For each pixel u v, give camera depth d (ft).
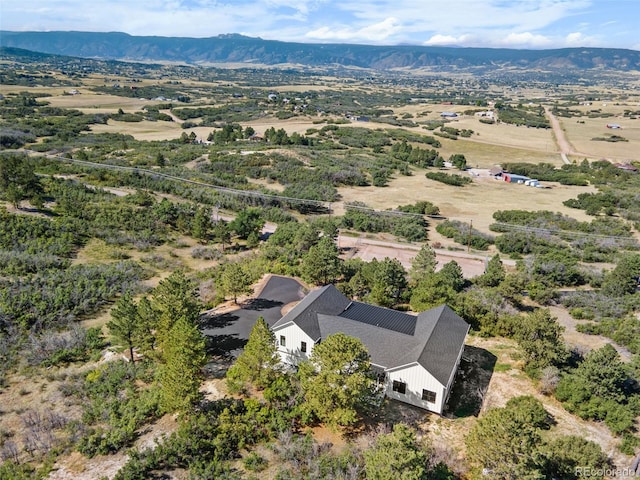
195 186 287.48
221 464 76.07
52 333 121.90
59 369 106.73
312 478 72.43
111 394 94.84
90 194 241.76
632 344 119.44
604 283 162.40
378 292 136.56
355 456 77.66
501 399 97.35
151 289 153.79
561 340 111.96
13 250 166.09
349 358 82.89
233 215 250.98
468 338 123.24
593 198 295.89
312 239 191.72
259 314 130.93
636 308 145.48
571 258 191.31
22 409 91.56
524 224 248.93
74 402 93.71
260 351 91.61
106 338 121.19
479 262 195.93
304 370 88.58
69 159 331.36
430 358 92.68
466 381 103.55
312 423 87.20
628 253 205.67
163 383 86.28
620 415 87.56
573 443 77.71
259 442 82.02
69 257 173.58
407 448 68.39
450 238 230.68
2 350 111.45
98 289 146.00
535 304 150.82
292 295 144.66
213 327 123.24
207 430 81.05
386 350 97.09
